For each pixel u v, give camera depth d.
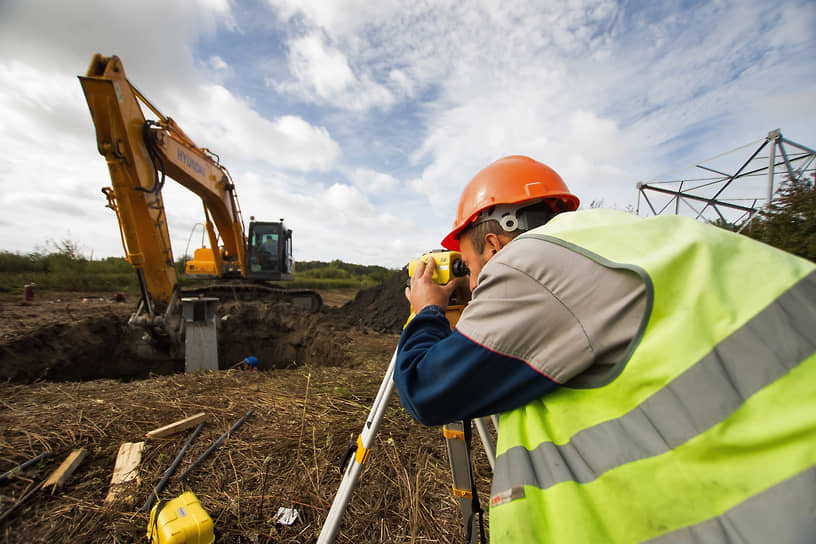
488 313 0.67
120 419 2.88
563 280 0.62
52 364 5.35
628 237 0.65
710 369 0.51
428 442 2.71
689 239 0.61
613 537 0.53
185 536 1.57
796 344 0.50
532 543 0.56
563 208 1.06
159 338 5.69
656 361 0.54
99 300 11.11
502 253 0.72
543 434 0.65
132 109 4.53
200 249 9.30
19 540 1.76
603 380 0.60
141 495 2.07
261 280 9.84
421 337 0.88
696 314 0.54
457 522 1.96
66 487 2.12
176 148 5.41
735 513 0.46
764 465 0.46
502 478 0.65
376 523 1.94
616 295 0.59
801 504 0.42
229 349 7.36
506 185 1.03
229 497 2.06
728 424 0.48
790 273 0.55
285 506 2.02
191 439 2.62
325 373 4.43
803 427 0.44
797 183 3.85
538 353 0.63
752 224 4.05
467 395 0.69
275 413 3.12
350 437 2.74
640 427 0.55
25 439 2.51
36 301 10.12
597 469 0.57
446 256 1.12
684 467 0.50
